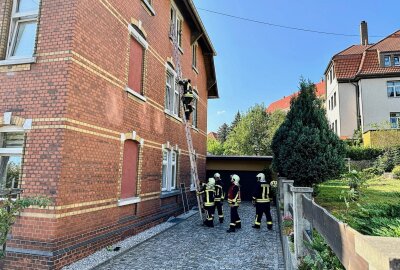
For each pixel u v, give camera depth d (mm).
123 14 8898
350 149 23203
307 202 4305
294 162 11523
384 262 1237
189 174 15992
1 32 7156
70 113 6500
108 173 7945
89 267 6242
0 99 6824
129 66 9477
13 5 7344
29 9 7250
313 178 11406
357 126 29406
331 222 2479
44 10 6875
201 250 8031
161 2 12133
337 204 10273
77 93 6734
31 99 6609
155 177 11195
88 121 7121
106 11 7965
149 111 10742
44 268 5836
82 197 6867
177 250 7988
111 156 8102
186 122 13648
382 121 25859
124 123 8859
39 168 6305
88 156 7105
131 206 9352
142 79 10328
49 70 6598
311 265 3664
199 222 12227
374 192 11773
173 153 13820
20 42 7250
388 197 10422
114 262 6875
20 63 6758
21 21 7289
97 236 7406
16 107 6688
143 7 10367
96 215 7395
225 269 6586
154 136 11180
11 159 6832
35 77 6660
